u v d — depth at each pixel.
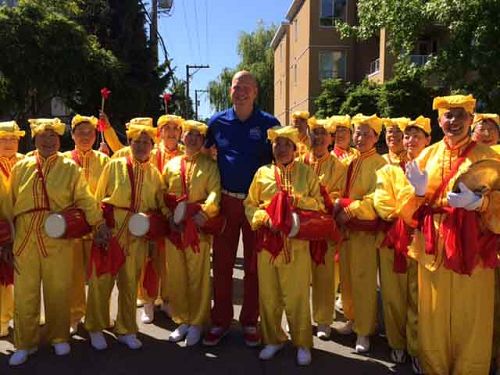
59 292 4.48
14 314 4.44
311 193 4.41
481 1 10.41
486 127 4.48
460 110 3.84
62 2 18.14
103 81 18.19
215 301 4.89
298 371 4.32
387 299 4.49
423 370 4.07
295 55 34.03
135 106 20.53
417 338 4.18
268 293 4.46
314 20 28.66
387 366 4.41
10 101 16.38
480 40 10.62
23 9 16.22
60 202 4.39
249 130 4.77
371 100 21.38
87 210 4.39
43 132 4.36
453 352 3.93
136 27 23.58
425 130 4.74
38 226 4.35
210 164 4.84
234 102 4.74
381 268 4.52
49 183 4.34
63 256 4.46
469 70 11.78
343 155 5.59
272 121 4.81
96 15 22.53
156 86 23.55
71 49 16.67
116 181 4.62
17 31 15.90
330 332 5.11
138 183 4.66
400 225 4.08
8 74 16.08
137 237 4.62
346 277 4.90
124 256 4.57
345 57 28.66
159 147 5.80
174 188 4.79
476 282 3.80
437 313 3.90
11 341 4.92
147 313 5.43
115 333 4.88
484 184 3.71
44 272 4.43
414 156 4.71
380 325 5.38
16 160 5.03
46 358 4.52
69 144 18.25
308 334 4.45
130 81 21.12
